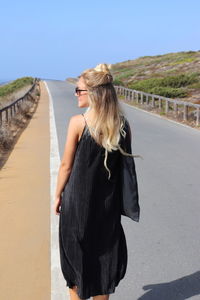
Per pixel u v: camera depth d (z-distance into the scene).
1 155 12.03
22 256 5.36
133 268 5.00
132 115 23.81
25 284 4.66
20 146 13.40
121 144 3.24
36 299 4.36
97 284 3.39
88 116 3.21
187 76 44.84
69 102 32.47
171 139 15.10
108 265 3.39
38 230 6.23
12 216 6.86
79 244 3.31
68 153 3.26
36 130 17.16
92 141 3.18
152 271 4.92
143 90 40.72
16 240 5.87
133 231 6.19
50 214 6.93
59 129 17.05
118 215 3.39
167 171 10.00
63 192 3.36
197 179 9.26
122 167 3.31
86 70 3.28
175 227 6.35
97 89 3.19
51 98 37.28
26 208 7.24
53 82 76.25
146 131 17.12
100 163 3.22
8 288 4.58
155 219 6.70
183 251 5.49
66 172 3.30
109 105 3.19
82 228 3.29
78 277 3.36
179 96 33.94
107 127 3.15
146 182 8.98
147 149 12.92
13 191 8.30
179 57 79.38
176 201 7.65
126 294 4.41
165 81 42.19
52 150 12.50
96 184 3.26
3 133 13.77
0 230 6.25
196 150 12.88
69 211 3.30
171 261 5.19
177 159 11.43
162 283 4.64
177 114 22.95
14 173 9.80
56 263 5.16
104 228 3.34
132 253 5.42
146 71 64.88
